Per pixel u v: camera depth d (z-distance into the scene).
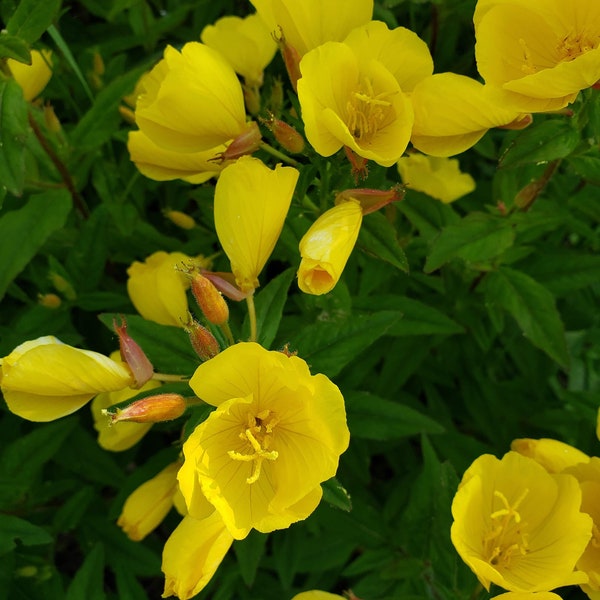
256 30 0.45
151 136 0.37
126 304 0.53
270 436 0.32
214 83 0.36
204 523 0.32
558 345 0.45
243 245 0.34
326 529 0.49
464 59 0.56
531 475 0.35
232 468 0.32
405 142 0.34
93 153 0.50
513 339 0.55
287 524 0.31
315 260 0.33
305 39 0.37
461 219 0.44
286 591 0.51
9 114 0.40
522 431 0.53
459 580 0.39
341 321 0.38
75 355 0.32
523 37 0.35
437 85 0.34
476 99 0.35
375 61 0.35
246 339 0.37
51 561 0.49
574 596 0.46
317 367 0.38
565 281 0.50
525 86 0.34
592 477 0.36
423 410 0.53
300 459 0.32
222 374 0.31
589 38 0.35
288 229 0.43
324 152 0.35
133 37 0.57
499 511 0.34
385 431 0.42
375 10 0.50
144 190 0.55
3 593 0.46
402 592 0.44
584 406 0.49
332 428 0.30
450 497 0.40
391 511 0.51
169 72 0.35
